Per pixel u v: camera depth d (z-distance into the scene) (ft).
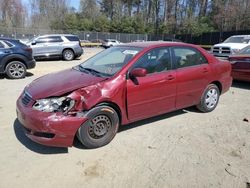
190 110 20.03
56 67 44.52
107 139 14.19
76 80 14.24
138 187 10.97
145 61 15.43
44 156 13.14
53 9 231.50
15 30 143.33
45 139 12.65
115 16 225.97
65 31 160.15
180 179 11.50
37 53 53.57
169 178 11.55
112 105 14.11
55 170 12.03
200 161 12.90
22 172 11.86
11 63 32.30
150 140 14.94
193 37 139.64
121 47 17.25
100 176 11.64
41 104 12.81
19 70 32.91
